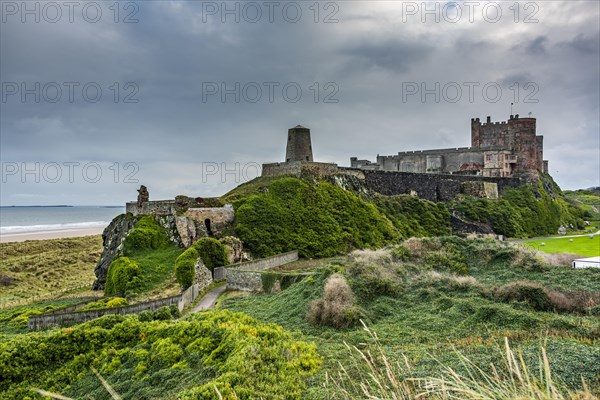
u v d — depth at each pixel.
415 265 30.81
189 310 29.58
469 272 30.91
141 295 33.50
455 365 13.09
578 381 10.98
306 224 49.44
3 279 51.50
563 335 16.47
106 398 16.06
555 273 28.19
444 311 21.95
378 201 63.25
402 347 16.73
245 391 12.36
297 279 31.34
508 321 19.09
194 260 35.22
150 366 17.67
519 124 84.69
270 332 18.30
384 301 24.30
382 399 6.68
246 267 37.09
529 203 77.31
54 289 48.75
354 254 32.94
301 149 64.31
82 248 82.62
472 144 93.56
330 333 20.47
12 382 17.95
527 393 5.20
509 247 33.72
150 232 43.53
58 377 18.38
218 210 46.69
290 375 14.13
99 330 20.47
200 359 16.78
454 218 68.06
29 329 26.48
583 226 84.06
